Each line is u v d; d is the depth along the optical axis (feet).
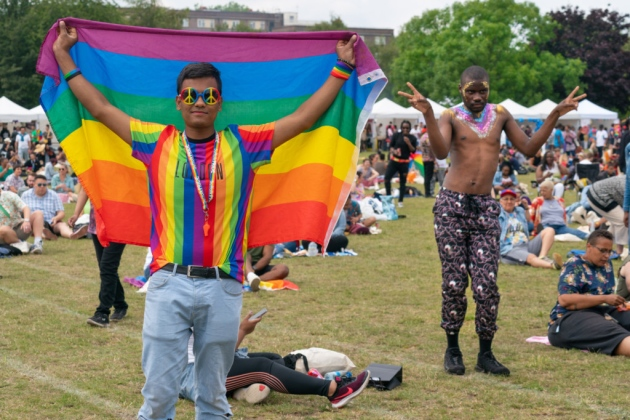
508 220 40.45
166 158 13.19
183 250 13.03
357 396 18.98
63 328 25.71
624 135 40.06
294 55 15.43
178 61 15.49
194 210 13.03
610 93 234.38
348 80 14.94
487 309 20.77
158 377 13.02
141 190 14.96
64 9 204.44
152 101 15.61
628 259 25.61
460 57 214.69
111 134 14.84
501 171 63.82
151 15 250.57
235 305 13.30
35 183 49.44
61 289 32.53
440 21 231.50
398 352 23.30
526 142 20.72
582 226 51.93
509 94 216.13
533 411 18.11
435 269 38.32
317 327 26.25
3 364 21.54
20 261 40.09
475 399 18.97
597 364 21.94
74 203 71.31
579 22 245.24
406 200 74.95
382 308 29.40
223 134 13.41
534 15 220.02
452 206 20.84
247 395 18.44
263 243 15.08
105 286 26.13
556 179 85.25
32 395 18.95
